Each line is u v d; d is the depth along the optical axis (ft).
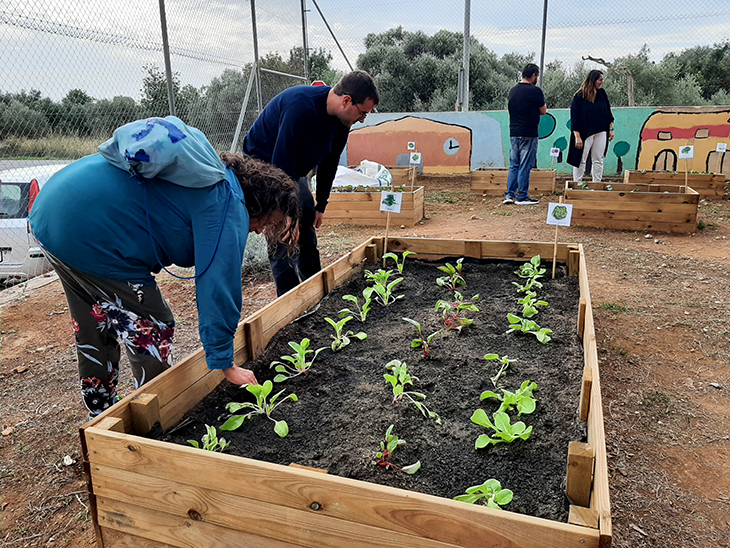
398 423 6.95
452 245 14.06
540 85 36.86
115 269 6.34
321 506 4.71
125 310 6.81
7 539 6.97
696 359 10.94
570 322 10.07
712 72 53.57
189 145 5.69
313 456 6.24
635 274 16.17
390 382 7.61
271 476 4.79
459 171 38.24
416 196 23.76
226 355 6.09
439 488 5.66
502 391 7.58
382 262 14.34
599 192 21.57
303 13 37.58
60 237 6.02
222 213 5.90
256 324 8.66
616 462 7.98
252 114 31.07
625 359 11.01
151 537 5.58
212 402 7.34
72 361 11.78
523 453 6.19
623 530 6.75
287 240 7.63
